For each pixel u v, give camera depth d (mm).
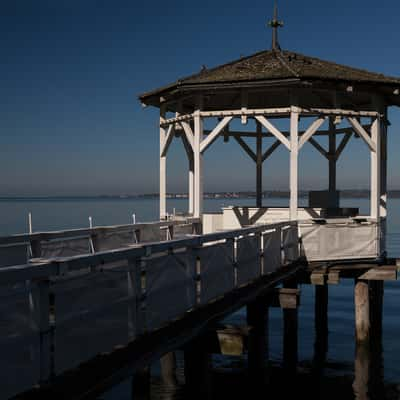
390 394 11453
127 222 67312
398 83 11375
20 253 8219
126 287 5117
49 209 135000
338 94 11312
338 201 14078
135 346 5188
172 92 11656
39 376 4043
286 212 12805
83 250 9531
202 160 11469
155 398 11367
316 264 11328
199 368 6457
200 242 6629
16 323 3846
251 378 8758
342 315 19953
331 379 12398
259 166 15109
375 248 11922
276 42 13070
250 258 8570
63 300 4285
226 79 10781
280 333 16938
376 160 11781
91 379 4414
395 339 15773
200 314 6625
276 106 14492
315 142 14617
